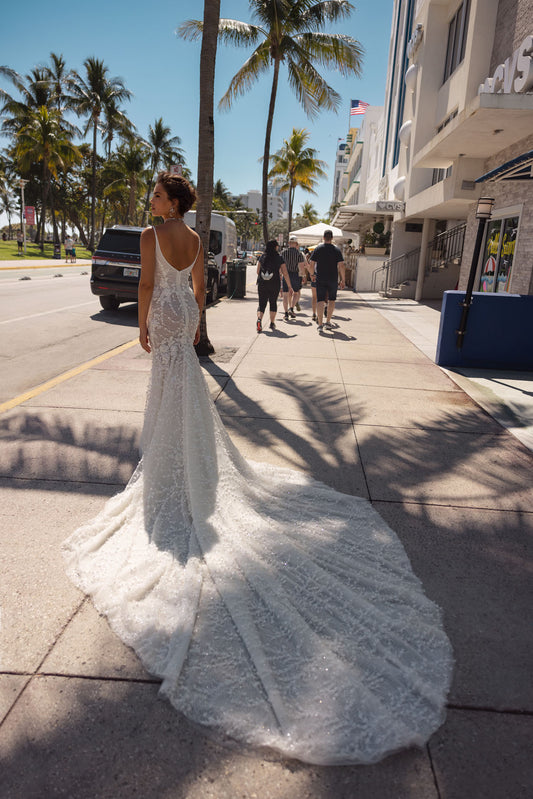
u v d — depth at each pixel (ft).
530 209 30.30
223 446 10.67
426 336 34.47
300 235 95.61
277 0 63.77
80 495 10.96
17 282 68.80
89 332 32.12
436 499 11.46
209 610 7.46
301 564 8.50
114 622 7.22
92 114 169.17
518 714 6.11
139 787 5.10
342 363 24.76
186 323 10.11
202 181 23.70
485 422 16.83
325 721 5.82
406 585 8.32
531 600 8.21
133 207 191.11
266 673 6.36
